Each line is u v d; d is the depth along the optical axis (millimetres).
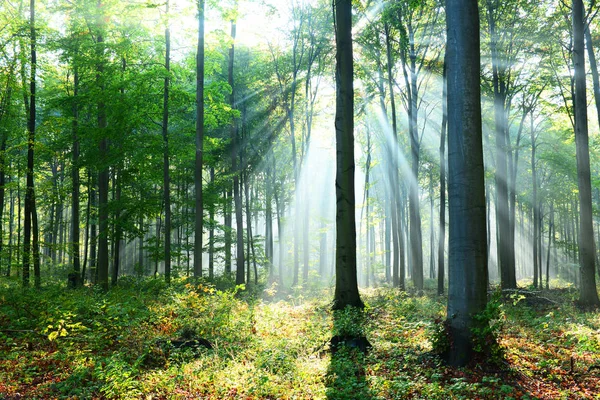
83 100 20391
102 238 21250
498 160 23234
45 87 25156
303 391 7406
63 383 7965
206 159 23281
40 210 36875
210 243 30203
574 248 34625
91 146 21500
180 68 22688
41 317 11438
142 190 24094
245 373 8164
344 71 13664
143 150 20297
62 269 28391
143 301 15383
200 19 19312
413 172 24125
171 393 7457
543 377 8039
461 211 8672
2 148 20984
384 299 18297
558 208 41688
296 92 31734
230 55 26797
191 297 13695
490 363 8266
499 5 21734
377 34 24219
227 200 29688
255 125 32094
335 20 14016
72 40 20344
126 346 10211
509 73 23391
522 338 10852
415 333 11250
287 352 9461
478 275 8578
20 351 10000
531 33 22250
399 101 31312
